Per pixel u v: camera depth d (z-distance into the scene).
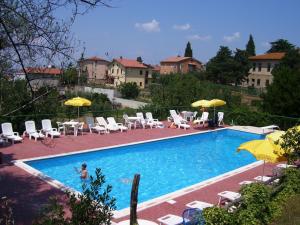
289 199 11.20
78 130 23.53
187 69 98.00
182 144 23.77
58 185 12.66
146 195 14.20
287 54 68.12
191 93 33.88
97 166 17.62
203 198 12.36
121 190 14.52
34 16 4.61
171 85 34.97
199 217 8.59
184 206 11.51
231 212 9.13
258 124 29.11
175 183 15.87
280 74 32.38
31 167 14.75
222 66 75.56
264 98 33.06
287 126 27.88
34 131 19.98
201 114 31.70
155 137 23.08
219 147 23.30
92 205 5.23
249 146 13.20
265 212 9.97
